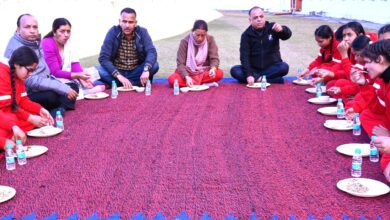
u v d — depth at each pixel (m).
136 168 3.63
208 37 7.03
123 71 7.03
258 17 6.96
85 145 4.22
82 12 16.28
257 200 3.03
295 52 10.83
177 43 13.02
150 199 3.08
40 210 2.95
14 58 4.17
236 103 5.82
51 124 4.65
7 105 4.24
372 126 3.97
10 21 12.20
